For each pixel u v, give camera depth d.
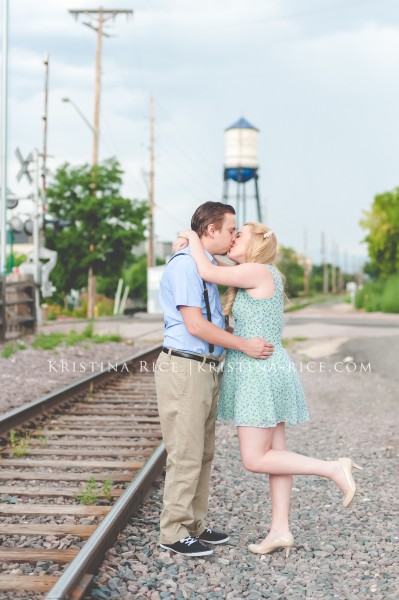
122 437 7.71
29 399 9.95
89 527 4.67
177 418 4.34
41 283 24.08
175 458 4.39
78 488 5.68
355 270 155.62
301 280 127.62
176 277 4.26
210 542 4.70
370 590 3.96
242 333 4.43
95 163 41.16
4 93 22.47
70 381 11.92
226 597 3.85
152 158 50.38
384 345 17.53
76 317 42.38
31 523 4.87
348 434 8.25
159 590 3.89
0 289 17.48
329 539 4.81
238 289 4.49
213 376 4.43
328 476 4.39
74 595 3.49
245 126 49.53
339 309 57.56
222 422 8.99
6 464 6.40
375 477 6.38
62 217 40.94
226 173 49.94
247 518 5.25
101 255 41.50
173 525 4.43
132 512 5.06
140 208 41.47
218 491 5.89
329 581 4.08
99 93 41.44
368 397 10.78
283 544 4.44
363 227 54.03
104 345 18.73
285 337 21.31
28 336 19.59
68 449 7.12
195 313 4.23
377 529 5.00
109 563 4.16
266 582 4.05
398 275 47.53
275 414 4.40
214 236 4.42
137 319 35.81
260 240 4.47
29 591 3.71
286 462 4.42
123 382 11.98
